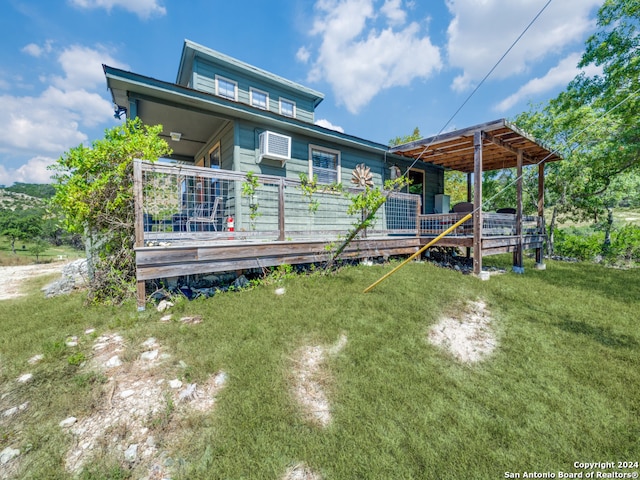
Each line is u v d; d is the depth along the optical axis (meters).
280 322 3.15
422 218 6.97
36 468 1.57
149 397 2.06
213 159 7.70
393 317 3.51
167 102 5.36
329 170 7.84
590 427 2.07
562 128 9.88
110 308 3.53
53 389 2.11
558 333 3.47
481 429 2.00
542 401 2.32
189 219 5.05
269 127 6.61
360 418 2.02
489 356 2.98
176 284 4.12
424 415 2.08
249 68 8.57
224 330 2.93
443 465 1.72
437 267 6.09
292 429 1.89
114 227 3.83
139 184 3.46
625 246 9.17
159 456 1.67
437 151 7.23
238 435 1.81
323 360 2.62
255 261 4.30
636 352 3.05
